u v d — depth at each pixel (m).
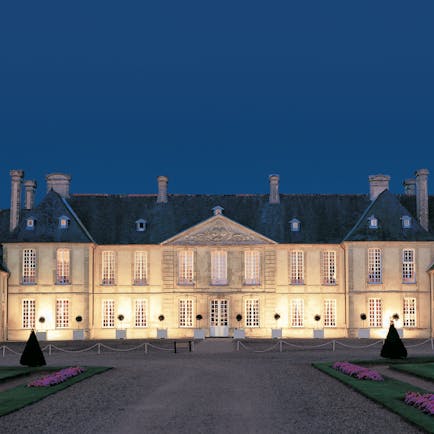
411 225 56.81
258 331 56.69
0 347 49.38
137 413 22.09
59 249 55.84
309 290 57.12
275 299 56.91
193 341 53.12
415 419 19.86
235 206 59.91
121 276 57.28
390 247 56.28
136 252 57.59
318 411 22.02
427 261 56.19
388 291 55.94
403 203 60.38
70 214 57.00
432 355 40.19
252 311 57.03
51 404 23.88
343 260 57.34
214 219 57.31
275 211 59.12
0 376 31.09
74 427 20.03
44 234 55.84
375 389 25.73
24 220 56.34
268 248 57.16
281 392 25.97
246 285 56.97
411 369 31.73
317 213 59.09
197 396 25.23
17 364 37.78
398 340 37.72
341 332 56.69
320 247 57.47
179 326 56.91
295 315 57.03
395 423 20.00
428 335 55.47
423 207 58.38
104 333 56.78
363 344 50.56
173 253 57.28
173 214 59.22
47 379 28.52
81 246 55.91
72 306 55.53
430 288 55.78
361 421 20.33
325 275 57.38
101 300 57.09
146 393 26.12
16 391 26.69
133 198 60.22
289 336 56.66
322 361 37.44
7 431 19.53
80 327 55.34
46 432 19.39
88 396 25.56
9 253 55.59
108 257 57.62
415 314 55.88
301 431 19.17
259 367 34.50
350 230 57.94
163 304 56.97
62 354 44.69
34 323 55.34
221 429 19.58
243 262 57.12
